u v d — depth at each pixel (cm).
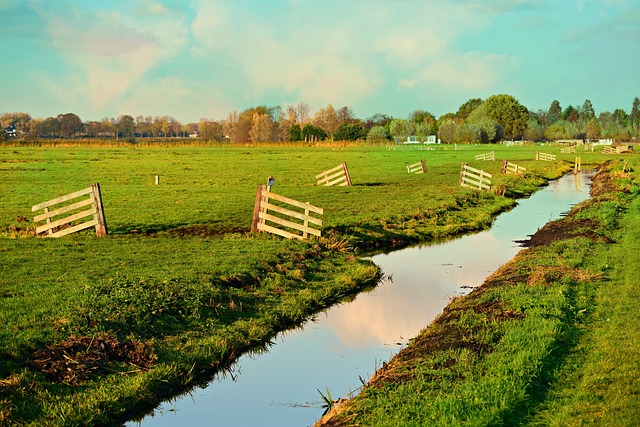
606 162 7944
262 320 1473
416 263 2202
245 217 2848
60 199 2306
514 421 846
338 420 902
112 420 993
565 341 1132
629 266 1731
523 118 18100
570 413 851
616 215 2806
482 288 1633
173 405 1078
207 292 1524
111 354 1163
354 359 1277
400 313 1593
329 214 2950
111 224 2611
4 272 1664
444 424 820
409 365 1077
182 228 2555
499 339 1162
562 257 1895
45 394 989
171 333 1312
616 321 1230
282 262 1941
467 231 2914
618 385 929
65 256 1906
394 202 3412
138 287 1457
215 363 1238
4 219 2736
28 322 1209
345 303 1700
